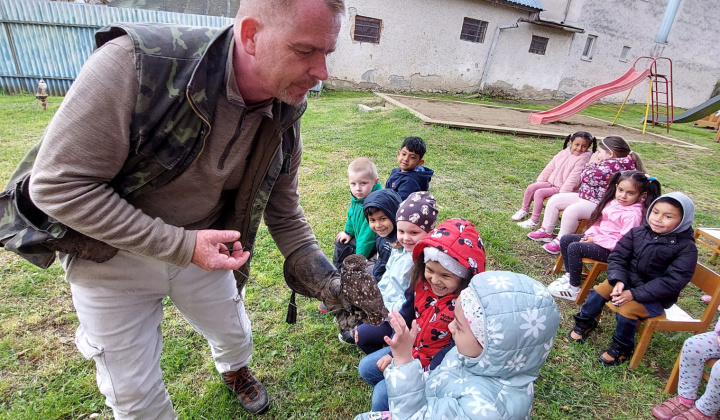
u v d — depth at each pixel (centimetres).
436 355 190
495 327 138
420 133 765
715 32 1978
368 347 227
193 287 162
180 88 116
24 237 122
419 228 212
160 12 1130
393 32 1385
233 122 130
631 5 1788
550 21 1661
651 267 261
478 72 1591
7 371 229
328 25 112
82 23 1070
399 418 147
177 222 146
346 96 1291
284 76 118
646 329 257
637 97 2008
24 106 881
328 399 226
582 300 329
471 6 1459
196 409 214
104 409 213
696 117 1196
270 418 215
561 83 1811
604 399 242
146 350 154
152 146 121
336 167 576
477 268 181
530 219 456
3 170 495
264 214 189
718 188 658
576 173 430
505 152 708
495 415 137
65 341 252
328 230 399
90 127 111
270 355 252
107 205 119
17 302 281
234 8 1314
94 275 141
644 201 323
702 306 343
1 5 999
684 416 226
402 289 220
